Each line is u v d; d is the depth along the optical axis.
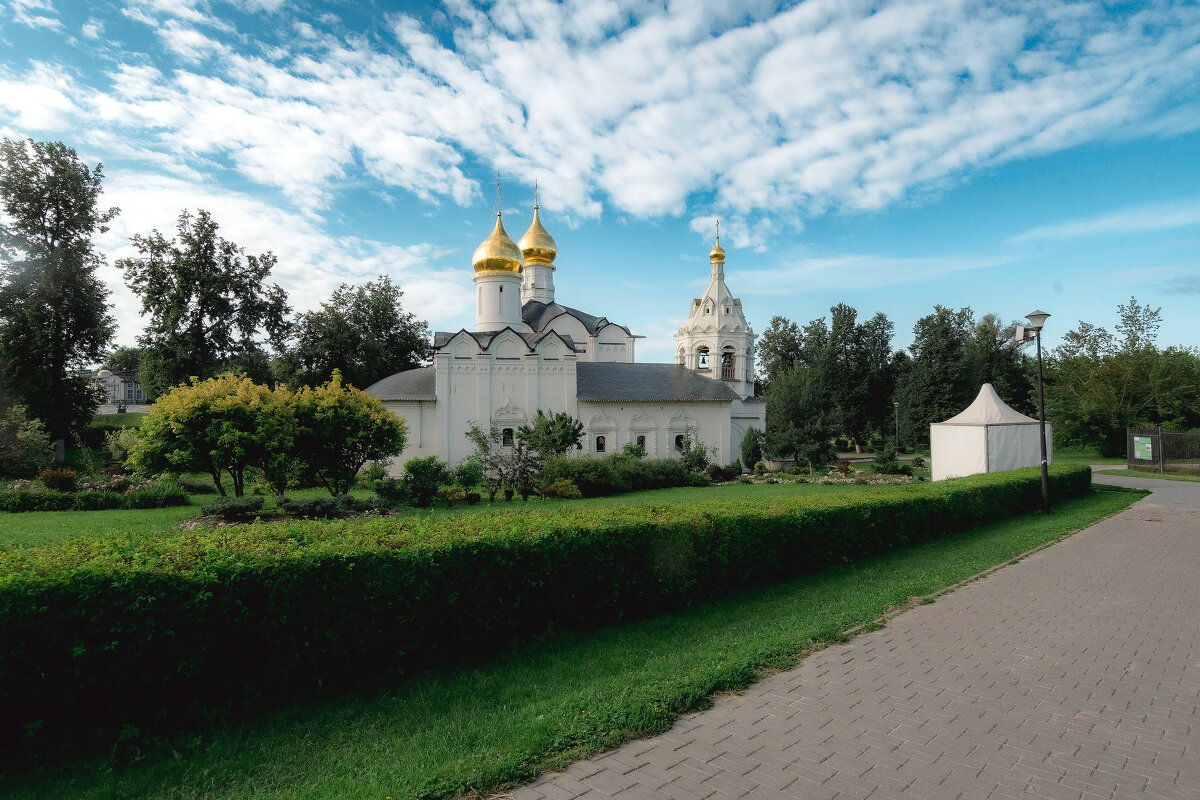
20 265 36.34
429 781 4.20
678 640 7.36
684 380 38.88
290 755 4.86
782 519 10.16
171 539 6.30
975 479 17.22
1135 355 45.84
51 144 37.03
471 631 6.79
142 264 39.34
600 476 25.61
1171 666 6.35
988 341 60.03
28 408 35.34
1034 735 4.89
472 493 21.97
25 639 4.59
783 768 4.38
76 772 4.59
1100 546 12.65
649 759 4.51
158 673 5.08
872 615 8.05
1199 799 4.04
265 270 43.03
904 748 4.67
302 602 5.68
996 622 7.79
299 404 19.25
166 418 17.86
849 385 64.62
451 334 34.84
